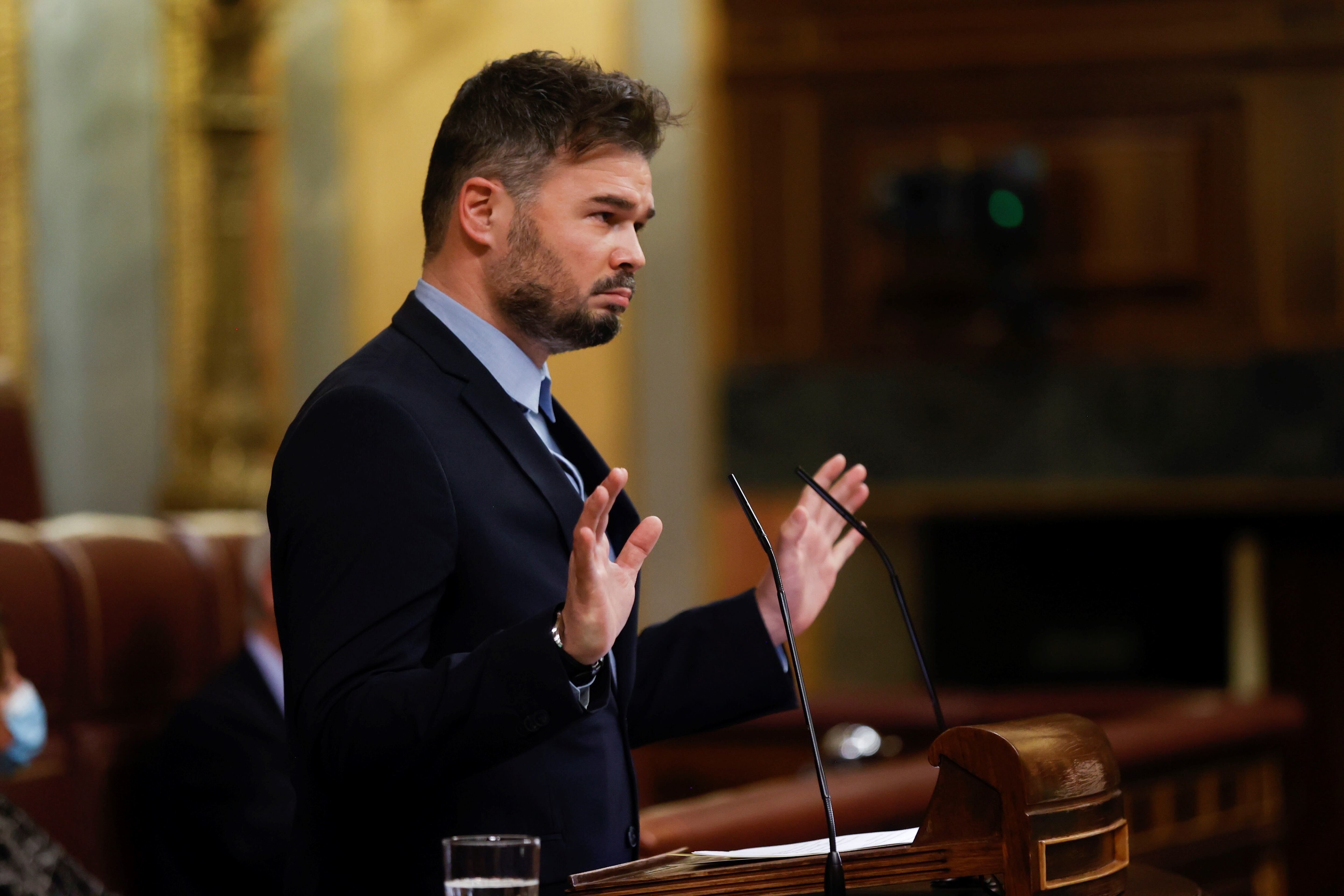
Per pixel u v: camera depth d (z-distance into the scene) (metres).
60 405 22.12
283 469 5.51
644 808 18.94
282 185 23.92
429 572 5.32
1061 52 25.84
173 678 12.52
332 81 24.16
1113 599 29.30
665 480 25.34
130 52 22.25
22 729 9.49
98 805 11.12
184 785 11.07
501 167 5.96
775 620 6.77
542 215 5.95
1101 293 26.02
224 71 21.11
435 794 5.61
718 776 18.86
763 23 26.20
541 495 5.88
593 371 25.31
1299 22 25.28
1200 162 25.80
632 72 25.19
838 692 19.28
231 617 13.34
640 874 5.04
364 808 5.66
